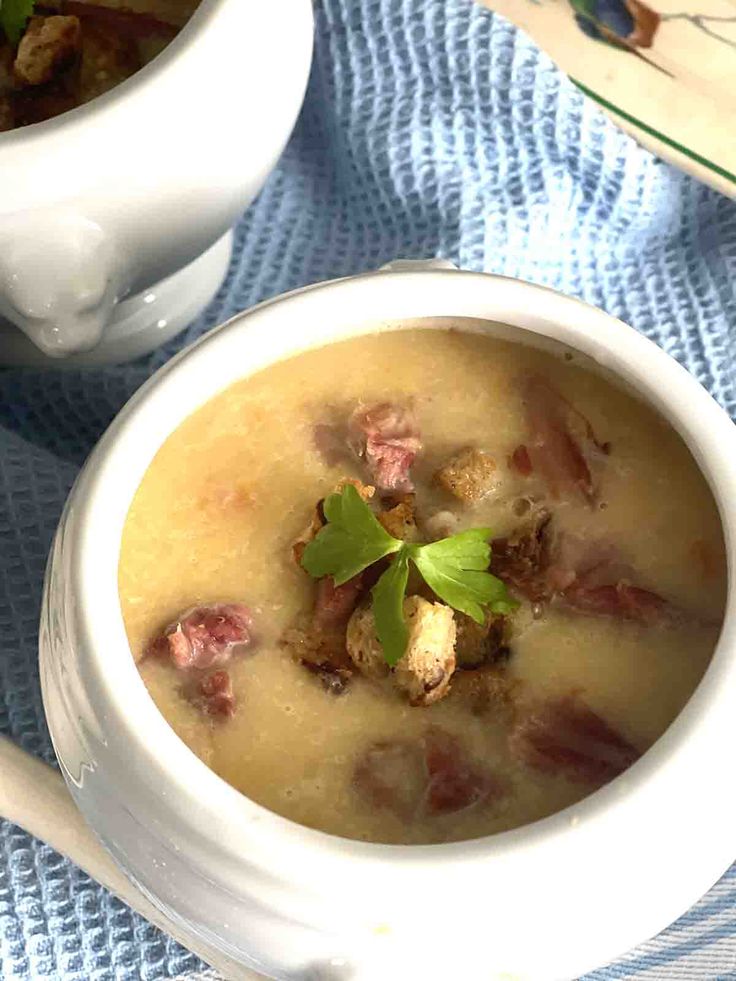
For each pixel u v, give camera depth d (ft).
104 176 0.92
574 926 0.72
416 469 0.88
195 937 0.86
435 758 0.76
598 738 0.77
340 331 0.89
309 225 1.27
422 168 1.22
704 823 0.73
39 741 1.02
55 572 0.79
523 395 0.90
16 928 0.99
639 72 1.26
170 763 0.70
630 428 0.87
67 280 0.97
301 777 0.76
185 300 1.19
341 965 0.72
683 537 0.84
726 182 1.22
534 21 1.29
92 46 1.06
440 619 0.77
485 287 0.85
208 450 0.87
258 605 0.82
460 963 0.71
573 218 1.24
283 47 1.00
